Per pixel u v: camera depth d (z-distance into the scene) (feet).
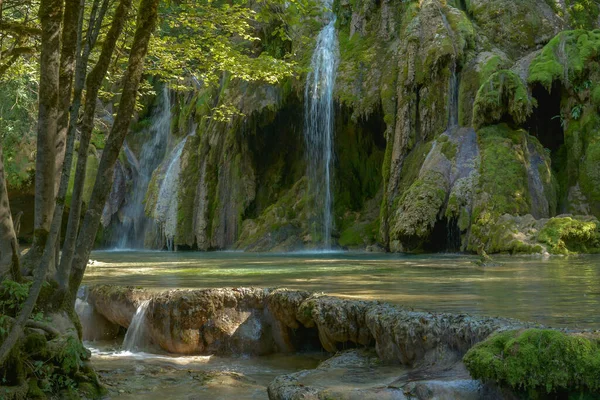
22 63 42.86
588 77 68.95
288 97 91.76
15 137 93.56
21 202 106.11
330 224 88.48
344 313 22.89
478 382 14.65
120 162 107.65
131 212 107.55
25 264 21.33
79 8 20.63
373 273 38.78
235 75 45.78
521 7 81.15
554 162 71.97
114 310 29.60
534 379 13.32
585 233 56.13
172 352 27.02
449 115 75.15
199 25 44.47
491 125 69.05
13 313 20.20
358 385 16.75
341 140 90.79
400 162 77.20
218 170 96.07
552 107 74.90
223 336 26.68
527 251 55.93
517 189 63.31
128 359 25.82
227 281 33.40
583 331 15.37
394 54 83.25
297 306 25.34
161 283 32.68
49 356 19.48
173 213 97.71
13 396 17.63
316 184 90.74
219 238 94.53
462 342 17.56
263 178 97.30
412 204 67.31
